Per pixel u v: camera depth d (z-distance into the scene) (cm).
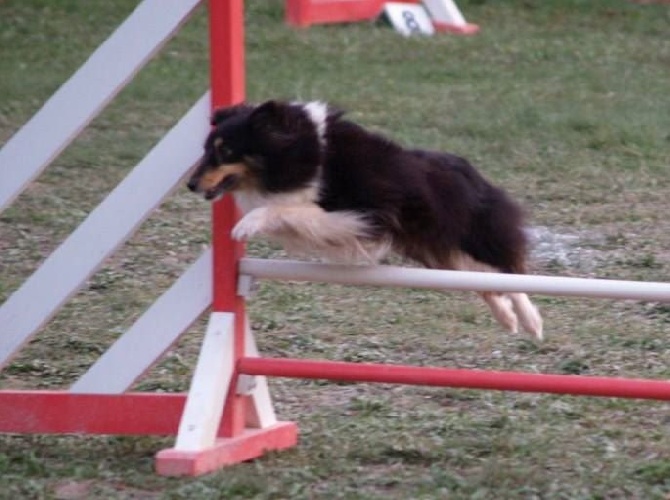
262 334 1303
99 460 942
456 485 865
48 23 2984
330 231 880
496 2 3478
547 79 2725
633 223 1756
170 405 948
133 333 954
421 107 2414
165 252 1633
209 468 891
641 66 2900
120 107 2383
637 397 866
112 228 939
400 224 912
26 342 970
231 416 925
